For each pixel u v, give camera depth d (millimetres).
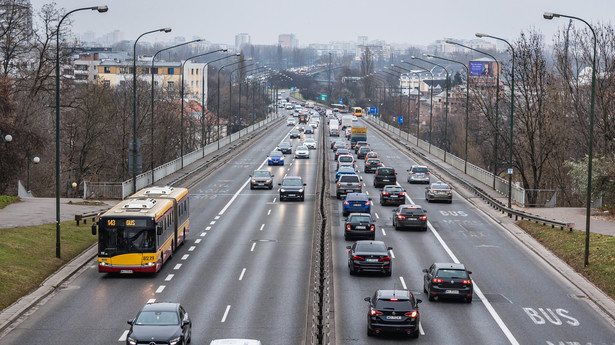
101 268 42312
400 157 129125
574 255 48969
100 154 115062
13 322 33688
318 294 35000
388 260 42688
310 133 187125
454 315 35312
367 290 39969
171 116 130625
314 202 75500
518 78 91438
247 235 56781
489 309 36656
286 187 75938
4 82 74750
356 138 154500
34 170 97750
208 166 106812
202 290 39750
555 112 88938
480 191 79938
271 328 32531
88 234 55062
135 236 42344
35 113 90938
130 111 116500
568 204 90438
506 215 67875
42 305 36812
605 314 36469
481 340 31312
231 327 32625
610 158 69125
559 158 91188
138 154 70688
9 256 44469
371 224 54312
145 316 29188
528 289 41281
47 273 43531
